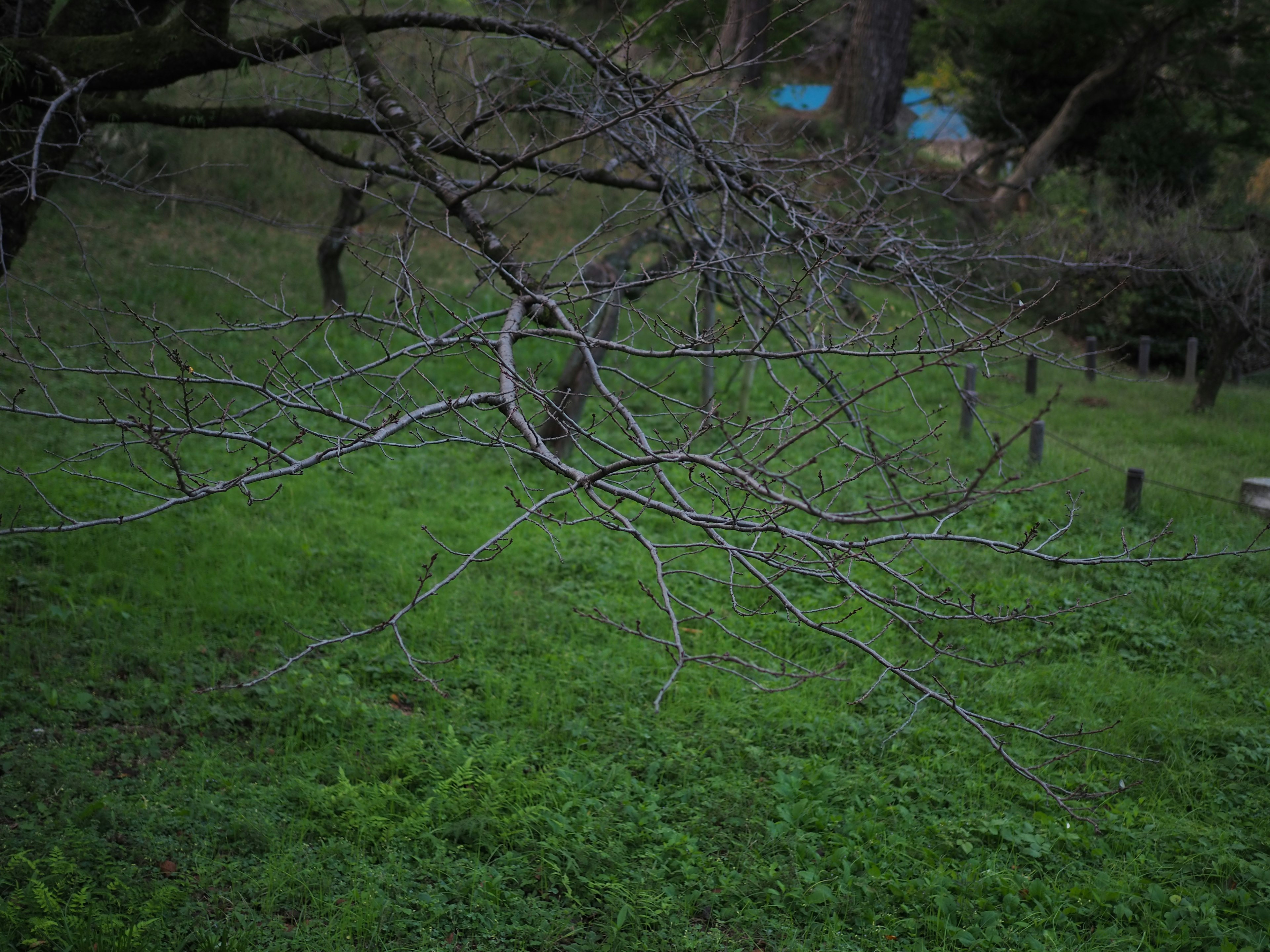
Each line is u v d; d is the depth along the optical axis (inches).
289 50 311.4
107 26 325.4
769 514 153.3
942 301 233.0
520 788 242.7
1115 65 944.9
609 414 164.7
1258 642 353.4
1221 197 872.9
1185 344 805.2
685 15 592.1
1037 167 956.6
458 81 391.9
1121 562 156.3
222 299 633.6
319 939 189.8
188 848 212.2
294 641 306.0
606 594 363.6
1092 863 235.9
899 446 209.8
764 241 274.5
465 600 345.4
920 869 227.3
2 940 173.0
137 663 285.0
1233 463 539.5
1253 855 241.1
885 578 385.4
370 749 257.0
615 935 196.9
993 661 334.3
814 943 203.6
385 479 456.1
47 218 676.1
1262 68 893.8
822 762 270.1
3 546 336.5
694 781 257.8
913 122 1064.8
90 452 165.2
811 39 941.8
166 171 746.8
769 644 335.0
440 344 179.9
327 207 800.9
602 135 274.7
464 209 244.7
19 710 254.2
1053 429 593.6
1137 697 311.1
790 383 611.2
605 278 464.1
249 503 151.7
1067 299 783.1
